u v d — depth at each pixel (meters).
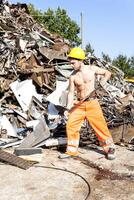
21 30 10.91
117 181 4.78
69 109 5.69
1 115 7.14
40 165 5.32
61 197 4.21
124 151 6.16
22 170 5.09
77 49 5.51
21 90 7.66
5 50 8.84
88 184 4.61
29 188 4.46
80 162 5.51
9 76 8.21
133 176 4.96
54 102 7.12
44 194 4.29
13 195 4.25
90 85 5.56
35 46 9.38
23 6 14.12
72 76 5.57
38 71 8.41
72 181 4.71
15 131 6.80
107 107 7.69
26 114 7.25
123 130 6.84
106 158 5.72
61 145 6.21
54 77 8.57
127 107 7.66
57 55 9.28
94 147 6.35
